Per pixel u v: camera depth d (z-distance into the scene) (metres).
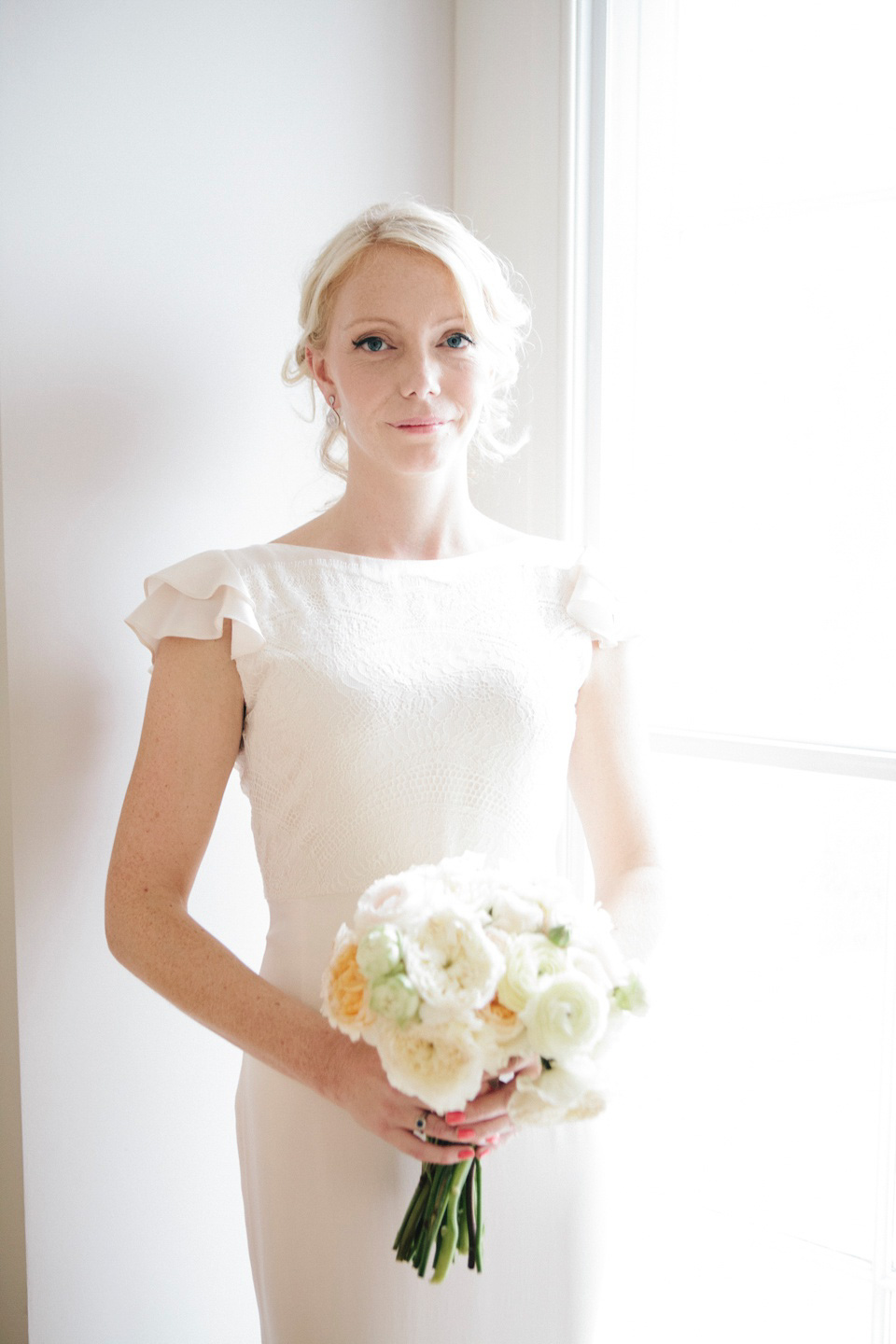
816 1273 2.00
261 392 1.84
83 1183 1.65
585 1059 1.11
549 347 2.03
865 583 1.91
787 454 1.96
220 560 1.47
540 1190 1.43
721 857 2.07
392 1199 1.39
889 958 1.89
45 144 1.51
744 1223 2.07
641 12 1.97
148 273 1.65
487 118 2.08
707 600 2.06
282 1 1.80
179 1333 1.79
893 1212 1.92
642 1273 2.16
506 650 1.51
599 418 2.05
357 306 1.48
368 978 1.09
